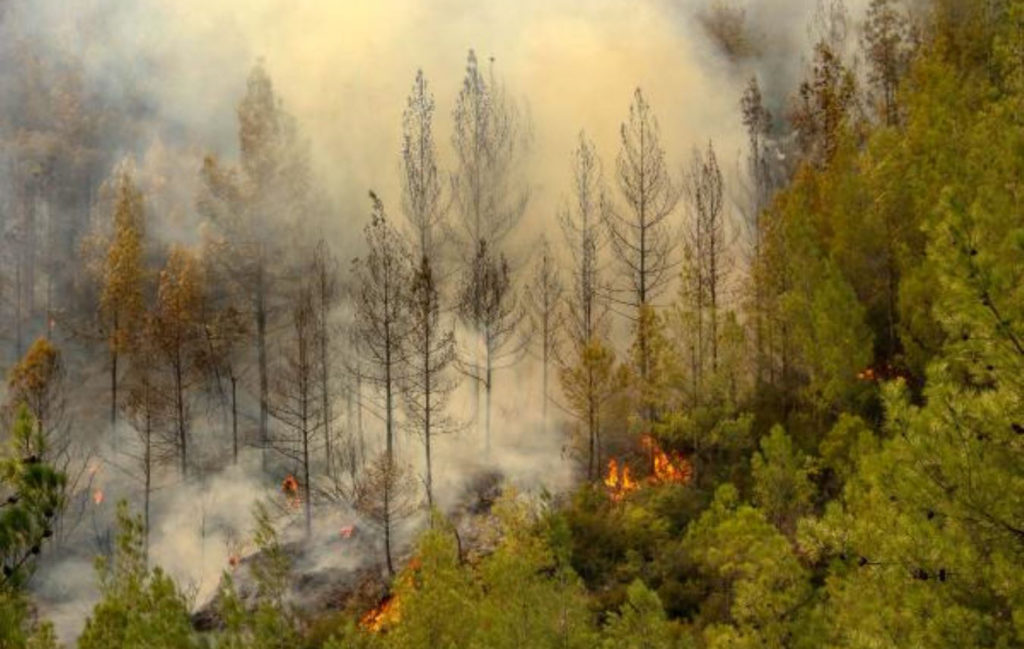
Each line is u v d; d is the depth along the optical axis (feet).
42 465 23.39
